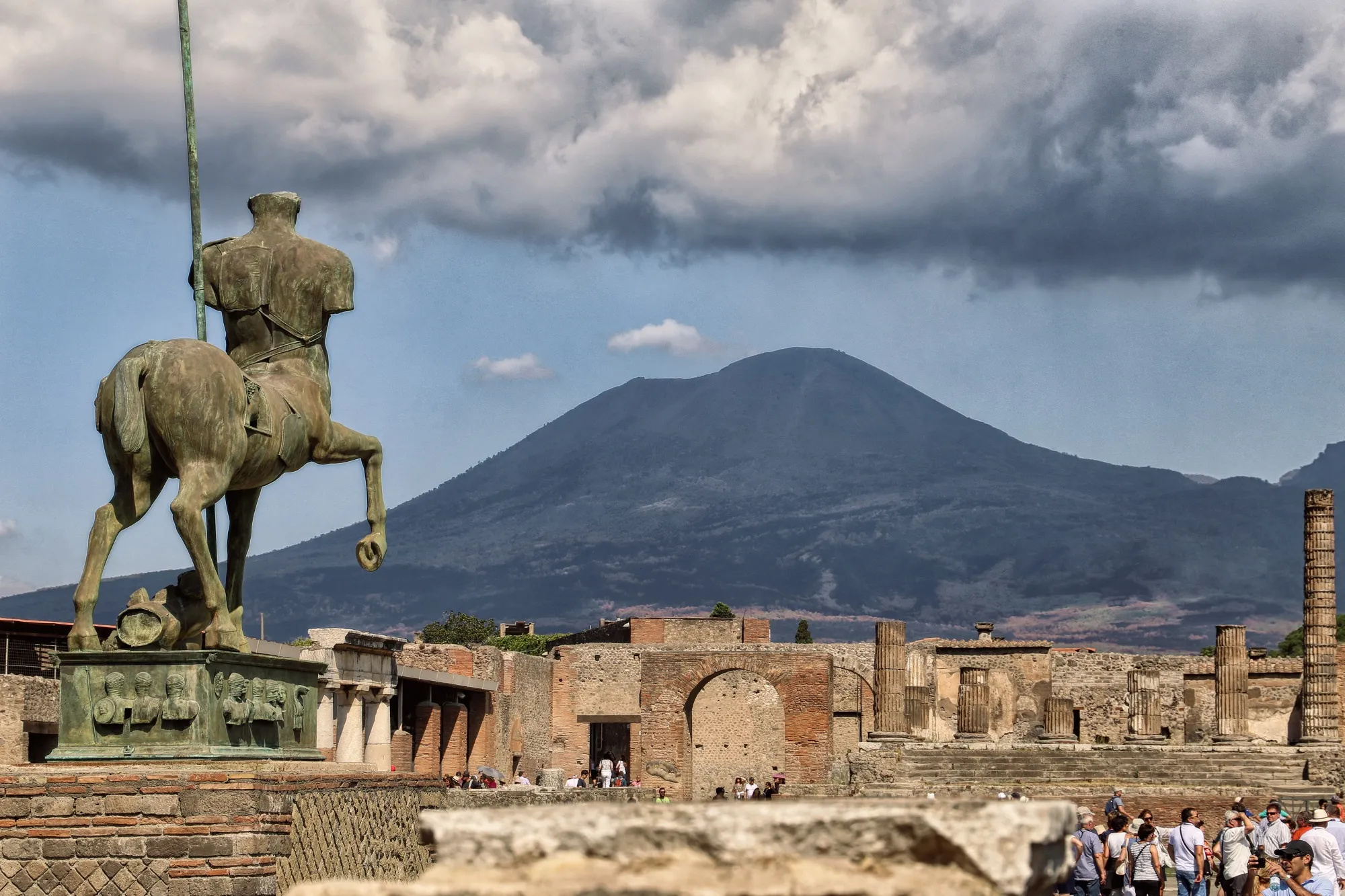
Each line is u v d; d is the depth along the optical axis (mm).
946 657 79812
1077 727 80312
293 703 17141
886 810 6691
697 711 87250
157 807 14875
